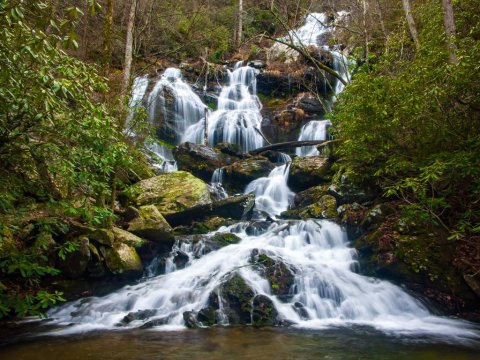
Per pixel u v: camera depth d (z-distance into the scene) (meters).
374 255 7.44
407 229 7.41
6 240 6.06
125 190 8.45
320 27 23.38
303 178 11.78
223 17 23.95
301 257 7.77
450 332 5.46
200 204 9.97
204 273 7.19
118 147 5.18
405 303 6.45
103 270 7.12
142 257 7.92
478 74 5.43
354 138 7.54
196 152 13.40
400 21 14.16
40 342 4.97
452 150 6.55
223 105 19.25
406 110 6.16
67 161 4.55
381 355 4.50
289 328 5.60
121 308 6.44
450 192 6.82
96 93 9.09
